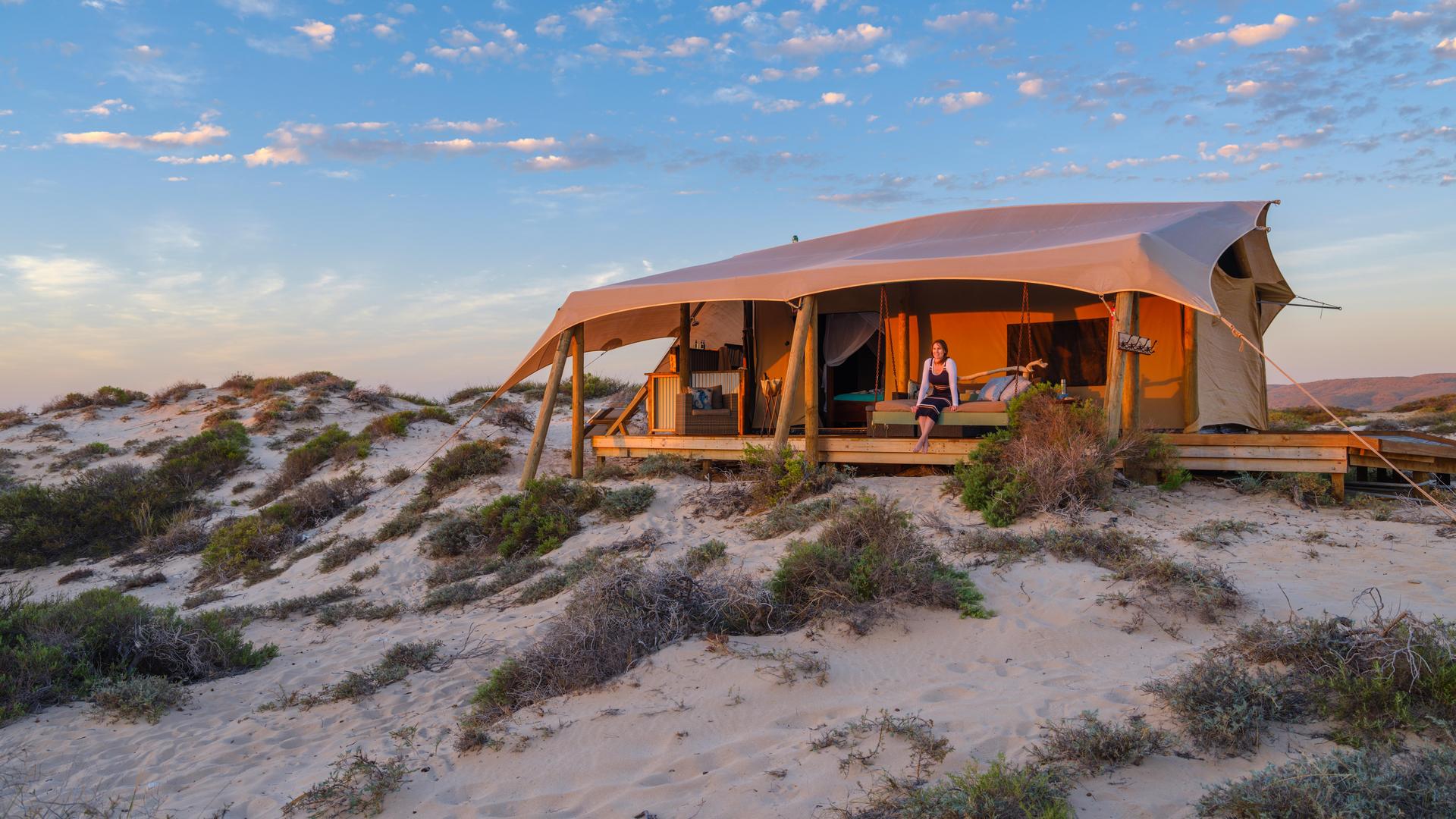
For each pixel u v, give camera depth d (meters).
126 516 17.23
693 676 5.80
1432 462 9.20
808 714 5.14
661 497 11.83
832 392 15.54
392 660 7.70
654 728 5.20
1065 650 5.65
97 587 14.12
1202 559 7.18
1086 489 8.79
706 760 4.73
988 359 13.76
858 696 5.30
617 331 16.31
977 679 5.37
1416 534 7.73
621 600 6.76
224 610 10.39
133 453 22.78
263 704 7.02
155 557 15.55
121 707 6.85
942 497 9.83
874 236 15.44
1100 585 6.50
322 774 5.34
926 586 6.52
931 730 4.62
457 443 19.48
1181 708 4.47
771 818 4.03
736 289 12.41
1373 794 3.45
